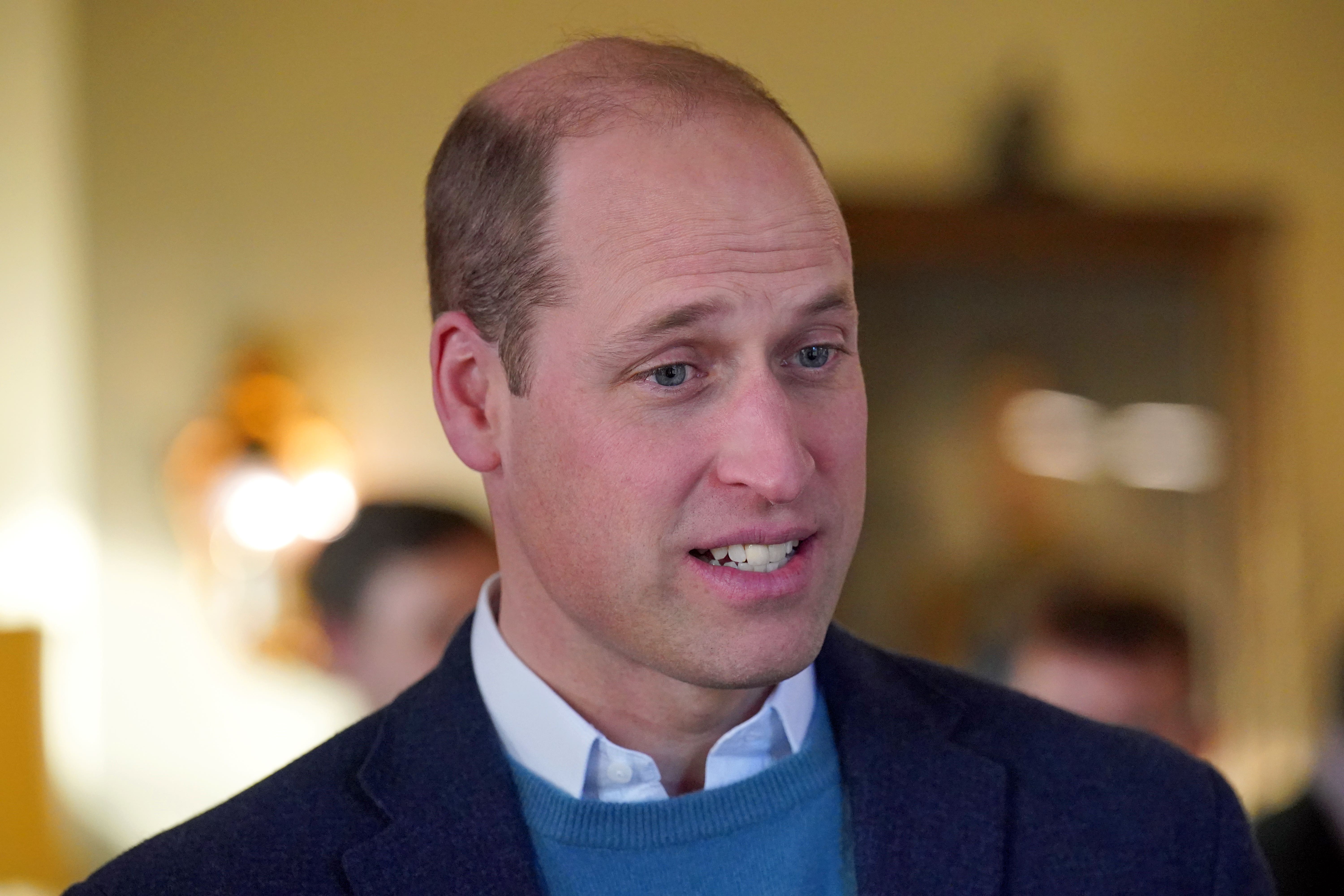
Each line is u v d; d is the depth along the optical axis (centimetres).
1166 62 1399
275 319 1282
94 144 1283
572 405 414
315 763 456
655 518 407
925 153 1348
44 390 1295
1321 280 1430
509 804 436
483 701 465
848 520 429
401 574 998
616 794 444
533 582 452
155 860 423
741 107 419
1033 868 449
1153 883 453
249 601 1270
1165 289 1373
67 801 1280
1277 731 1384
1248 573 1381
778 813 445
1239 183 1406
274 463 1267
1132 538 1349
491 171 438
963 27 1361
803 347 420
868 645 524
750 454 396
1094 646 1079
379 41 1291
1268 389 1388
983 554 1312
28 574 1294
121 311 1280
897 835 441
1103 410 1352
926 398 1316
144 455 1280
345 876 421
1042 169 1354
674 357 405
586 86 425
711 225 399
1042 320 1338
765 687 457
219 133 1282
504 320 433
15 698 1146
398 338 1291
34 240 1290
